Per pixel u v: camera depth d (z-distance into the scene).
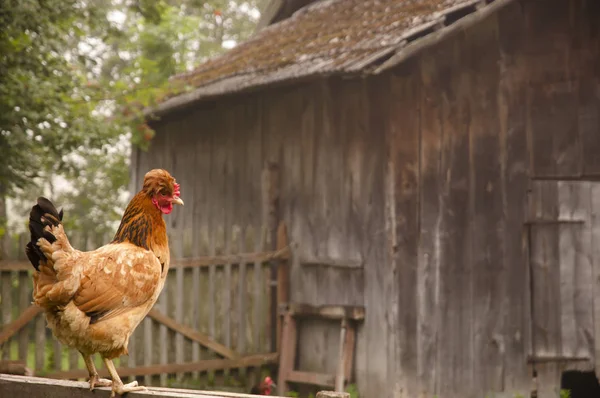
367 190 11.31
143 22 22.22
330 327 11.68
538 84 10.20
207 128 14.72
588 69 10.03
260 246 12.35
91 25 13.20
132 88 14.31
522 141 10.21
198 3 15.76
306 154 12.41
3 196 15.34
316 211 12.12
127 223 5.15
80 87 13.69
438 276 10.52
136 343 10.80
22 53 12.35
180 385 11.02
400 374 10.66
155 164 16.19
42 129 12.91
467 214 10.41
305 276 12.16
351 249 11.48
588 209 9.96
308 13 15.63
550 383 9.92
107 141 13.82
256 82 11.78
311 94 12.37
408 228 10.74
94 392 4.96
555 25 10.19
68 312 4.72
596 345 9.86
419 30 10.17
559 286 9.98
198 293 11.35
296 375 11.63
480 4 10.13
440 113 10.62
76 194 26.70
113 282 4.83
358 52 10.53
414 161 10.75
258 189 13.38
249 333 11.83
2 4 11.53
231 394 4.76
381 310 10.98
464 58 10.54
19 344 9.85
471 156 10.44
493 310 10.20
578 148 10.01
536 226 10.09
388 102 11.02
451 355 10.39
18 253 9.83
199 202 14.81
